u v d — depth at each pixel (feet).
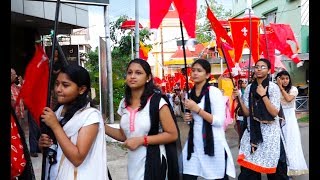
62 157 8.50
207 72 13.16
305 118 46.52
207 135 12.76
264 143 14.90
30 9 34.94
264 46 28.94
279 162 15.49
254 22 24.68
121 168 22.02
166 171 10.51
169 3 12.34
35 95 8.91
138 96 10.67
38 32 43.75
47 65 9.07
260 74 15.03
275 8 64.64
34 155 22.72
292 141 18.97
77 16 41.24
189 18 12.34
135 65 10.44
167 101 10.62
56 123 8.00
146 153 10.30
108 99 32.48
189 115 13.25
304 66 57.52
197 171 13.03
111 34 53.47
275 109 14.64
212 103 12.88
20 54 41.86
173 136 10.44
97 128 8.43
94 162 8.44
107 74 32.40
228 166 12.98
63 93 8.40
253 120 15.11
